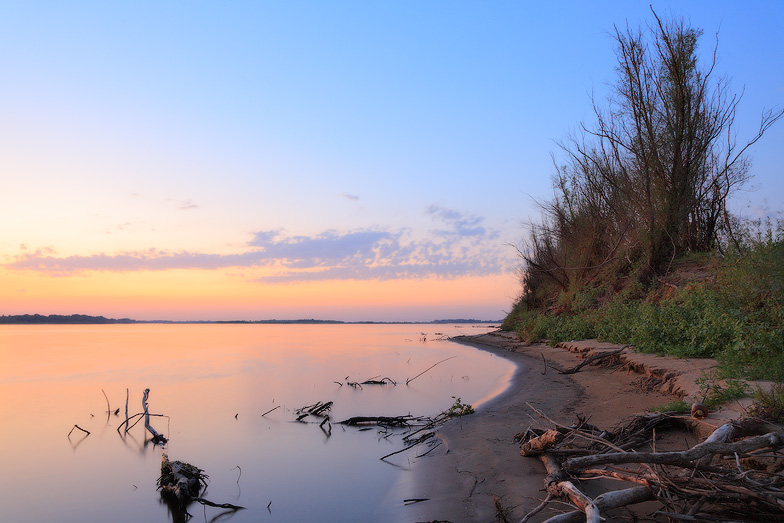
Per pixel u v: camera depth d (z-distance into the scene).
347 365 18.89
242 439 8.05
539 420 7.64
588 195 22.20
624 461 3.95
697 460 3.93
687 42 16.66
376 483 5.79
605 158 20.00
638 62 17.36
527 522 4.09
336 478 6.05
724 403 6.29
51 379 15.28
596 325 16.48
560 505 4.35
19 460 7.20
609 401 8.35
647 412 6.87
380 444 7.57
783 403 5.26
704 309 10.66
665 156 17.31
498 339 29.83
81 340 41.34
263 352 26.30
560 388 10.34
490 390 11.62
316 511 5.06
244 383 14.16
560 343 18.17
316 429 8.65
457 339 36.09
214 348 30.08
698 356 9.73
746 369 7.32
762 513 3.55
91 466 6.93
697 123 16.84
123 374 16.48
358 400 11.21
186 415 9.91
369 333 59.62
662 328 11.17
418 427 8.52
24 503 5.59
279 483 5.95
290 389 13.00
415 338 42.78
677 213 17.03
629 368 10.67
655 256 17.36
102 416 10.04
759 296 9.77
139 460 7.18
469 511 4.55
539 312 26.17
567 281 24.17
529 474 5.29
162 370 17.61
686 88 16.66
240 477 6.21
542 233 27.50
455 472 5.72
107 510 5.38
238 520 4.97
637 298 16.48
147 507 5.43
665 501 3.69
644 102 17.41
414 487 5.45
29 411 10.55
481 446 6.55
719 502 3.77
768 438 4.09
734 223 16.81
